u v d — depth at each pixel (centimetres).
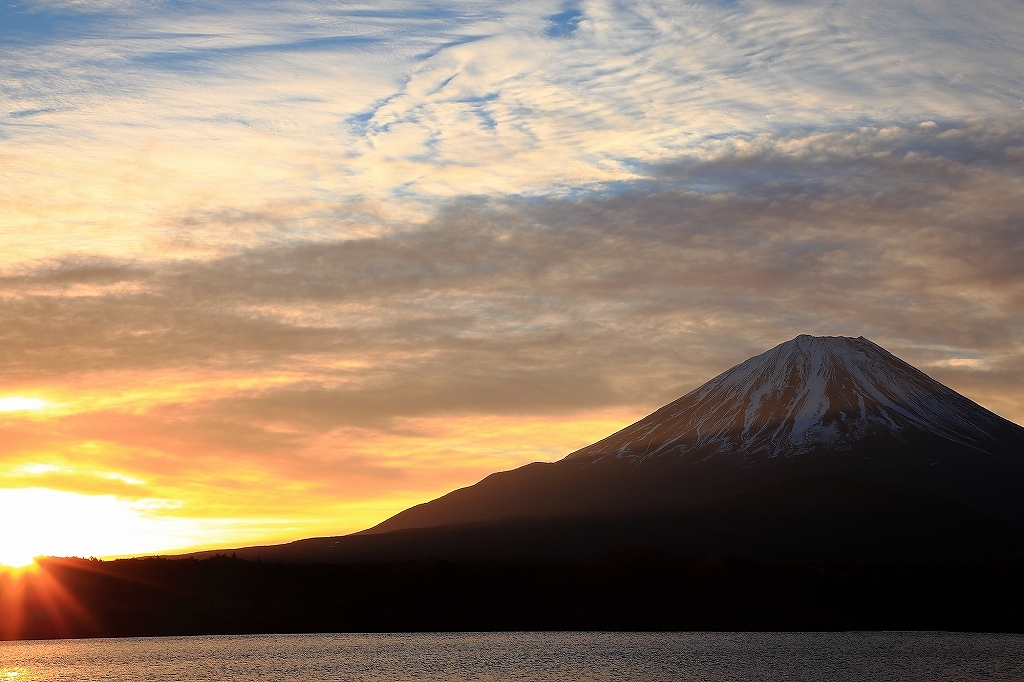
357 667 6131
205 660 6406
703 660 6506
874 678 5781
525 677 5784
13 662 6338
